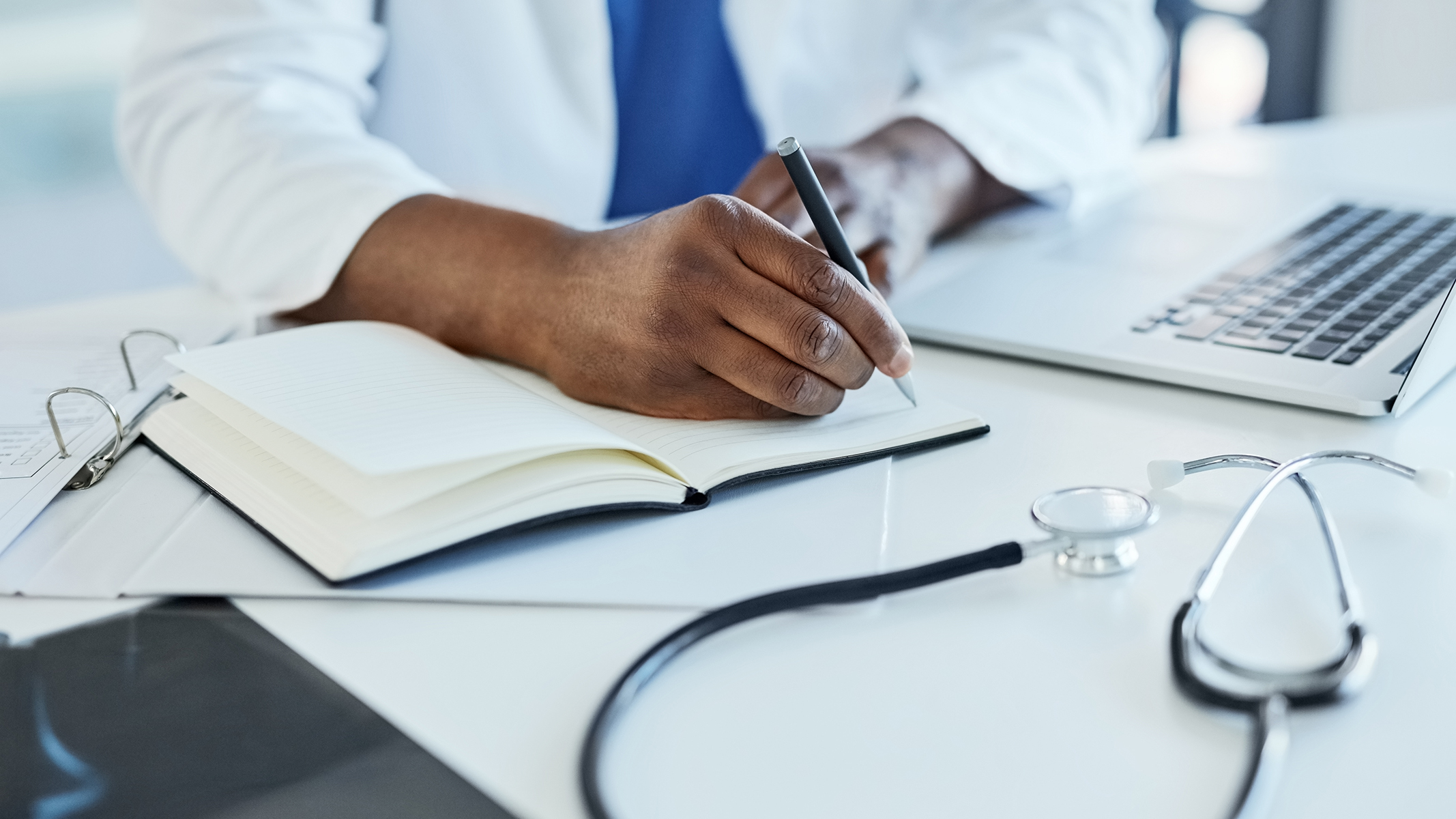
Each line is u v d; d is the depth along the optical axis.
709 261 0.51
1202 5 2.61
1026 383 0.61
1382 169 1.08
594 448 0.47
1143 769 0.30
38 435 0.55
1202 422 0.55
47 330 0.73
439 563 0.43
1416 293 0.67
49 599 0.41
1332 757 0.30
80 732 0.36
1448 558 0.40
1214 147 1.22
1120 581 0.40
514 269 0.61
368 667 0.37
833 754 0.31
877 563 0.42
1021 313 0.68
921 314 0.70
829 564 0.42
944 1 1.18
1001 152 0.90
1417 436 0.52
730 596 0.40
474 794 0.31
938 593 0.40
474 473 0.42
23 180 2.36
